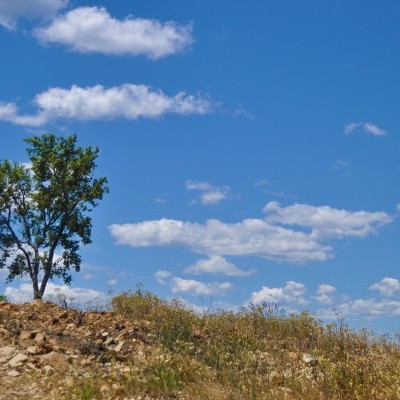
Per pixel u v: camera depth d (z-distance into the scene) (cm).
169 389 931
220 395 932
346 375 1025
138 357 1084
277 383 1034
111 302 1731
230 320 1606
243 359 1161
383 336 1416
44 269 3056
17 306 1499
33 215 3100
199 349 1198
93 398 855
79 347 1105
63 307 1583
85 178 3120
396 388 971
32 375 920
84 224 3152
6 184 3009
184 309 1636
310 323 1528
